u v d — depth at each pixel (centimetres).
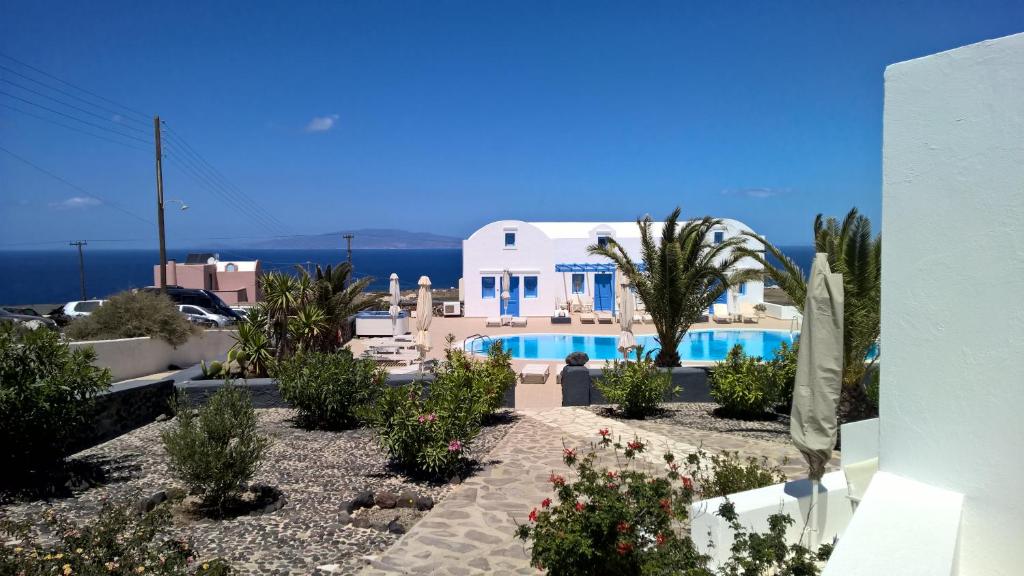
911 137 344
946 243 332
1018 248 307
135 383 1096
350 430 1077
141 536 443
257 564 566
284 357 1492
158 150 2523
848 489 488
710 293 1486
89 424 925
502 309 3241
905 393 351
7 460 738
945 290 333
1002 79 311
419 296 1664
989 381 319
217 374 1348
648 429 1111
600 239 3331
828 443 451
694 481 743
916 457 347
